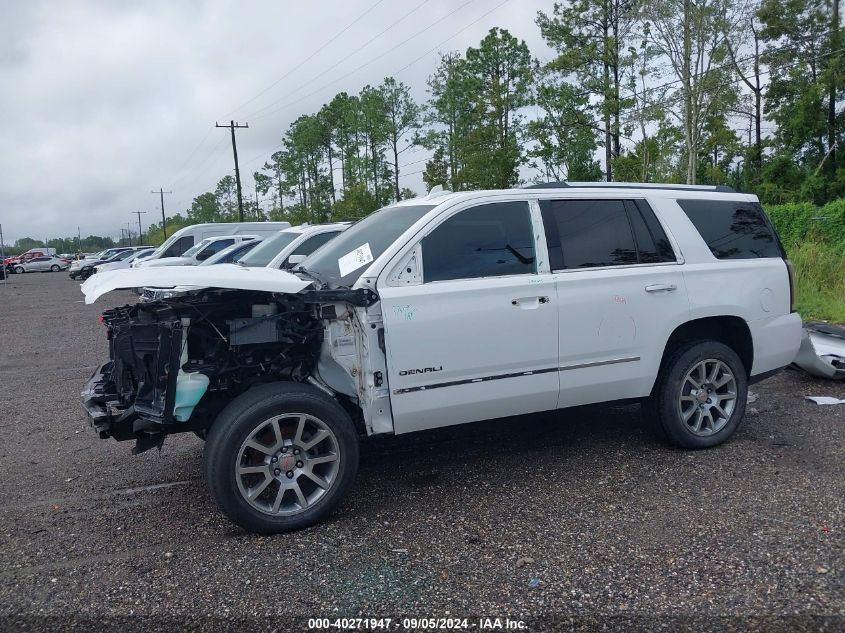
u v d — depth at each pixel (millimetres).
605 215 4684
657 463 4707
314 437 3895
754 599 2965
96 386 4238
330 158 58031
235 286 3656
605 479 4449
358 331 3994
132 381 4066
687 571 3219
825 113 36469
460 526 3836
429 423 4145
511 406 4336
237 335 3805
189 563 3518
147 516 4188
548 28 34812
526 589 3125
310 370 4254
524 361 4273
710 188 5246
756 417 5754
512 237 4355
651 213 4836
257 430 3711
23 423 6562
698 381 4922
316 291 3848
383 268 3996
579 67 34719
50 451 5613
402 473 4730
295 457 3842
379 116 43250
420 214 4414
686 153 30844
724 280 4930
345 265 4387
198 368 3830
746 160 41125
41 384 8492
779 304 5180
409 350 3971
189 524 4039
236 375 4027
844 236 19172
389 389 3959
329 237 10367
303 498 3875
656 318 4660
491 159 32531
